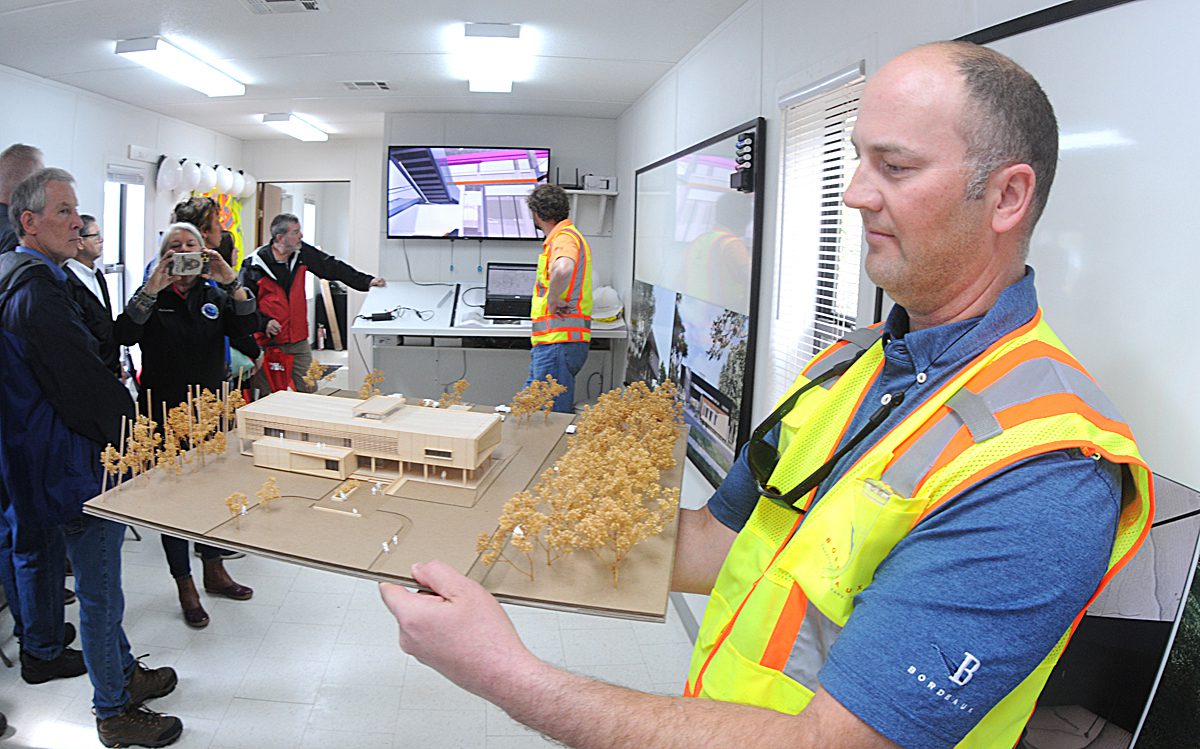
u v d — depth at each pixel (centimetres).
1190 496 97
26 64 459
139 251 643
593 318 587
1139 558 103
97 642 229
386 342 626
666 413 170
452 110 638
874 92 83
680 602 332
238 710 258
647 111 522
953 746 72
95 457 224
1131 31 114
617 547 112
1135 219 113
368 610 328
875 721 71
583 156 666
